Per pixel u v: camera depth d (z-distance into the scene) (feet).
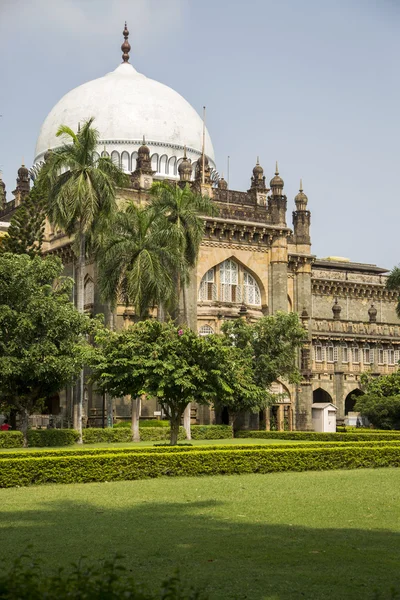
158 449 108.27
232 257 238.07
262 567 48.80
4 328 151.02
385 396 231.91
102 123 263.29
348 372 265.54
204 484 90.99
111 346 140.97
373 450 117.19
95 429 173.06
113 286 173.88
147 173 226.99
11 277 152.87
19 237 195.11
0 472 88.58
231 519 66.23
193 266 185.47
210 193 237.25
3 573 46.06
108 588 32.14
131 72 288.30
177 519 66.03
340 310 275.59
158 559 50.67
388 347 277.03
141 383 136.05
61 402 227.20
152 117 265.95
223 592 43.09
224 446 113.60
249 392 168.76
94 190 165.37
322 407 241.76
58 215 165.68
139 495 81.15
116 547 54.24
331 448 114.01
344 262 324.60
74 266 227.81
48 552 52.47
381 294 306.76
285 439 195.72
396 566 49.19
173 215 181.98
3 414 202.49
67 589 32.55
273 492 83.35
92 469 94.07
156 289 169.99
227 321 212.23
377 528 62.75
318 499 78.02
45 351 149.59
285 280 243.81
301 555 52.16
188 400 130.72
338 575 46.96
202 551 53.16
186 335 133.39
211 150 285.64
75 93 278.46
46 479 91.50
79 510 70.90
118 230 177.06
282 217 245.04
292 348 210.38
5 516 67.51
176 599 34.09
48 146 275.80
